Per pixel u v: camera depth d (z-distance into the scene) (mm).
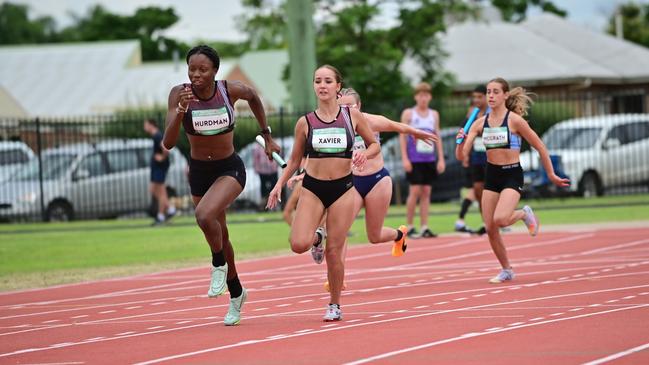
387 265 32969
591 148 65938
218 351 17531
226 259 20859
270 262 35562
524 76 98812
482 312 21094
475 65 101438
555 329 18297
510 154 26547
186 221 58312
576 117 87625
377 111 67812
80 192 64750
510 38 106688
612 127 67062
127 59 119625
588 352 15812
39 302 27422
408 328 19266
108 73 116938
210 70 19734
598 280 26000
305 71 65938
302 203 20578
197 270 34250
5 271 35594
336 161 20422
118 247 43031
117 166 65875
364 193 24969
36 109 110625
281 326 20453
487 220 26766
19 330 21984
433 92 90250
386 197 24938
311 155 20500
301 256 37312
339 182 20484
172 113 19891
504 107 26750
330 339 18297
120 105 106062
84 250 42281
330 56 86688
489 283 26672
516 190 26516
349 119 20578
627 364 14758
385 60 85938
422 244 39281
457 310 21625
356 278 29766
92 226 56625
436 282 27656
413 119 40875
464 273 29641
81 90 113938
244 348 17734
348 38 88375
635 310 20359
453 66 101625
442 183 65625
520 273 28719
